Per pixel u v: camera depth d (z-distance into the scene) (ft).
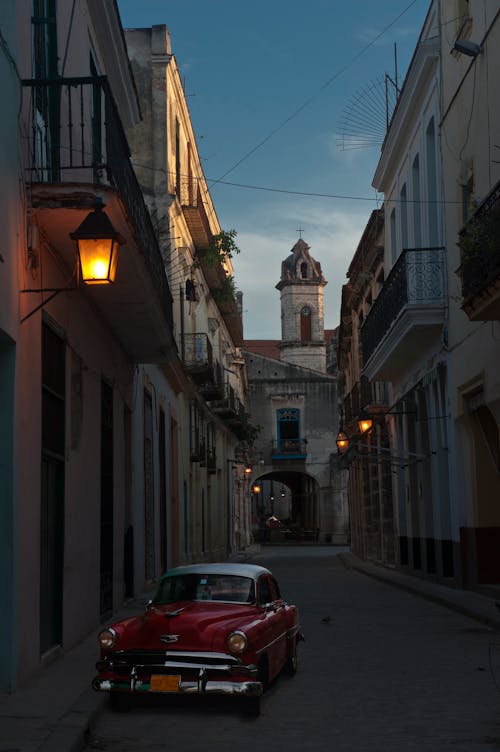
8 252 30.55
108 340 52.54
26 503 32.30
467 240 45.88
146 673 27.37
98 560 47.47
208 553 123.44
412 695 30.58
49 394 37.73
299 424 229.45
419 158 76.74
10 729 24.18
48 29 40.45
